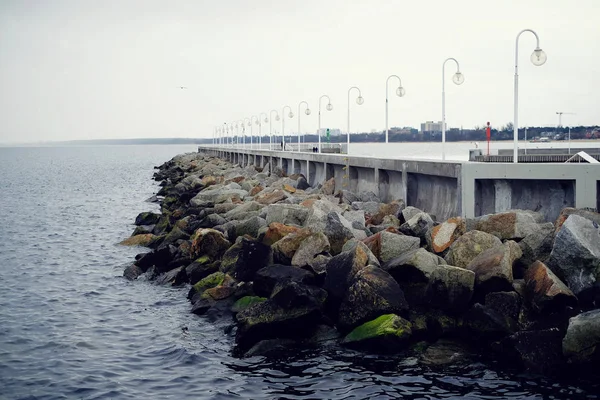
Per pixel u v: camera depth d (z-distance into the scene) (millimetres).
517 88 20906
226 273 18188
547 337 12398
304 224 21344
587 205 18047
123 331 15773
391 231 17672
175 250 21844
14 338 15414
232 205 28766
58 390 12336
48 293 19781
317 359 13203
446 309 13805
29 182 77938
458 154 72000
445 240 16484
